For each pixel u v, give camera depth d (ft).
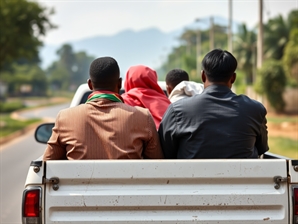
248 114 14.05
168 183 12.26
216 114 13.94
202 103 14.05
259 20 100.63
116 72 14.48
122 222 12.06
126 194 12.04
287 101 142.20
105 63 14.37
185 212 12.18
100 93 14.16
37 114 206.08
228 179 12.31
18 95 446.19
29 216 11.93
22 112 224.94
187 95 18.04
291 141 70.90
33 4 98.89
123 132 13.64
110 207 12.07
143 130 13.91
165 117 14.42
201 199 12.10
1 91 324.19
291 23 207.31
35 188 11.99
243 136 13.94
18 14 97.19
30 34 100.94
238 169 12.28
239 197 12.16
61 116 13.97
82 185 12.18
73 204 11.99
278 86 130.11
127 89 18.38
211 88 14.30
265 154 16.87
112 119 13.71
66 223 12.00
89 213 12.10
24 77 459.73
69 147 13.78
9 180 41.88
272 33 213.87
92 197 12.00
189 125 14.02
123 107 13.92
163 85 22.38
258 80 133.39
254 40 244.63
